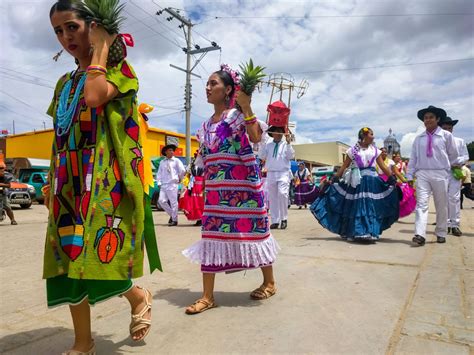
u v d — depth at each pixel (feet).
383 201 20.35
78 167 7.41
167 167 30.78
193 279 13.69
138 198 7.48
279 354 7.95
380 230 20.21
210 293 10.71
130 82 7.43
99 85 6.77
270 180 26.23
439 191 19.25
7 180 33.91
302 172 48.78
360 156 20.66
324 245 19.24
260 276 13.78
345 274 13.69
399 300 10.92
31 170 66.39
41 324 9.75
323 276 13.48
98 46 6.90
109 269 7.04
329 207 21.45
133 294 8.13
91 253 6.91
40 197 64.34
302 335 8.81
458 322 9.31
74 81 7.76
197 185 30.73
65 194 7.42
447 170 19.31
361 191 20.45
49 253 7.39
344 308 10.39
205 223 10.85
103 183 7.13
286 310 10.38
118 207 7.26
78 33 7.35
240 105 10.30
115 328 9.45
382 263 15.23
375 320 9.55
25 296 11.91
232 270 10.90
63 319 10.10
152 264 8.47
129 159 7.43
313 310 10.31
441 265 14.67
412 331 8.87
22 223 36.04
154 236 8.42
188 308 10.27
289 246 19.04
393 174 22.12
